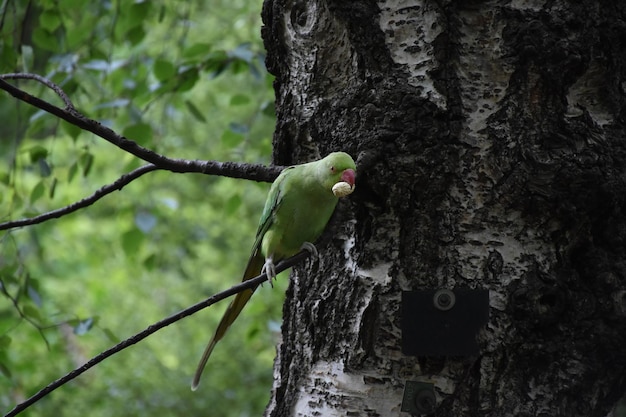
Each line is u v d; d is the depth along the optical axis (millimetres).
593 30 4992
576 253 4934
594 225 4941
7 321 9844
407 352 4891
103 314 20891
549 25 4965
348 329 5105
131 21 10945
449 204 4945
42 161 9516
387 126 4957
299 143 5613
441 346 4852
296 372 5359
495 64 5016
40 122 10461
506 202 4895
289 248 5926
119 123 12711
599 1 5059
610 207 4867
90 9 11773
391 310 4969
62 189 18359
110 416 17859
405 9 5121
